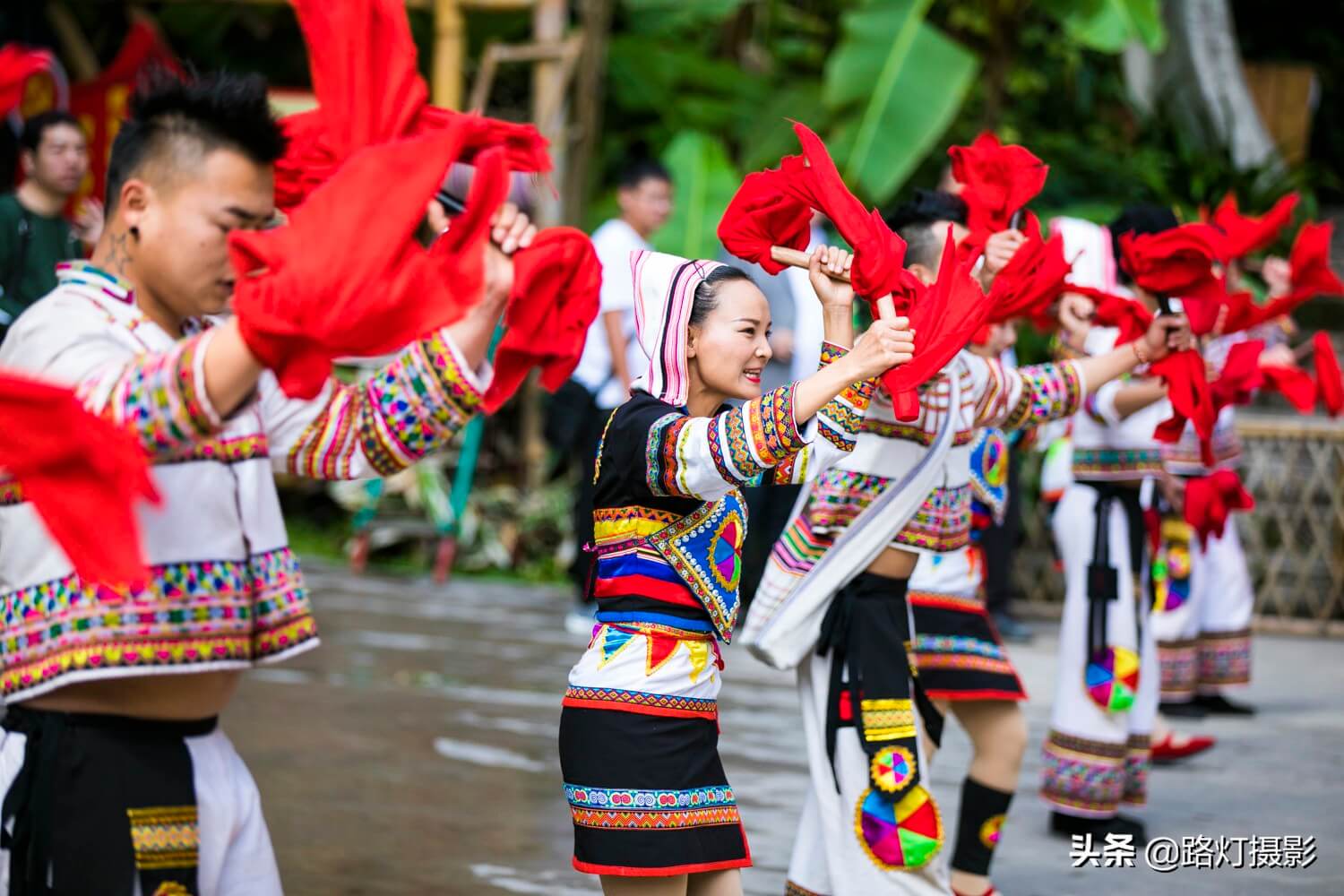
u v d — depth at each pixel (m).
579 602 6.97
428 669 6.11
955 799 4.59
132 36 8.61
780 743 5.17
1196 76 11.25
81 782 2.09
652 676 2.63
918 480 3.21
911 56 8.26
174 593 2.09
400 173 1.85
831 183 2.69
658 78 9.96
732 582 2.72
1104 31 8.36
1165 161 10.23
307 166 2.31
